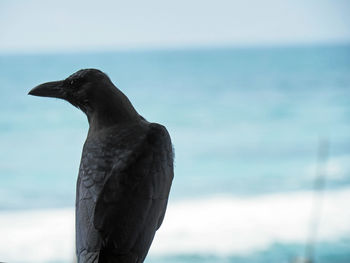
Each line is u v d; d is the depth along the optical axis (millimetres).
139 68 57719
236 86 43625
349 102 39938
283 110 37344
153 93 43406
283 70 50562
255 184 22859
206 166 26766
